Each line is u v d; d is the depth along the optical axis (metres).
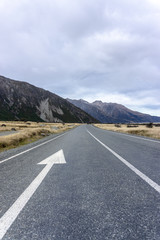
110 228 1.40
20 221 1.54
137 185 2.46
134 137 12.02
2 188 2.42
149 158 4.52
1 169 3.60
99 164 3.84
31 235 1.33
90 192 2.21
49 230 1.40
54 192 2.23
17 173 3.24
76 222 1.51
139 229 1.38
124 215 1.61
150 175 2.95
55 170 3.39
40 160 4.45
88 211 1.70
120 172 3.16
